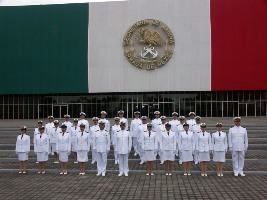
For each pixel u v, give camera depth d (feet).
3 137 94.79
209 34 157.28
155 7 159.43
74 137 67.56
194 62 157.89
